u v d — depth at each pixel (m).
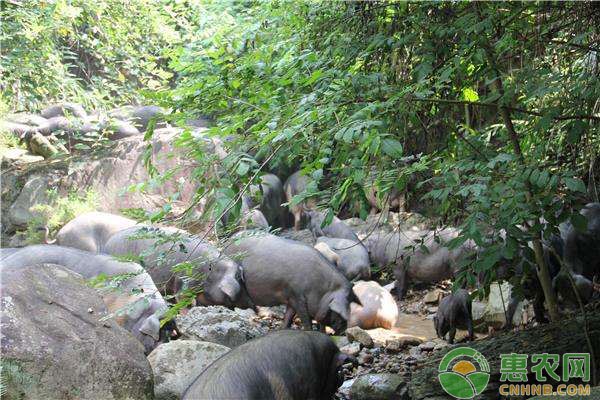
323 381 5.32
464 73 6.12
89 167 12.16
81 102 12.73
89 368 5.32
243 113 5.75
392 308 9.02
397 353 8.12
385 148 4.40
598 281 8.53
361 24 6.54
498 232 5.32
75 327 5.48
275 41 6.84
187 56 7.48
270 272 8.87
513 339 6.52
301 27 6.71
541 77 5.81
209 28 9.94
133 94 13.52
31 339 5.20
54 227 11.69
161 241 4.97
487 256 5.12
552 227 5.18
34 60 11.58
